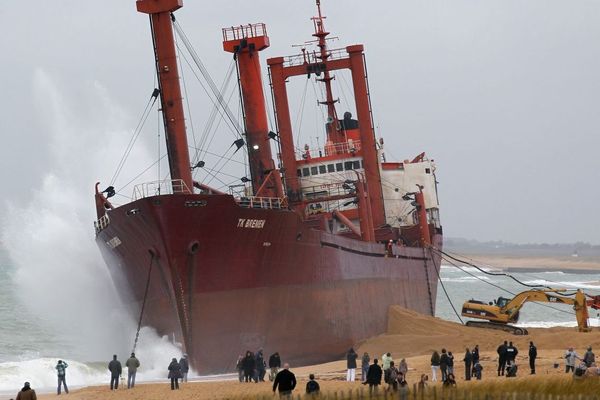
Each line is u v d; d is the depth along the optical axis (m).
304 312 183.62
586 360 129.88
